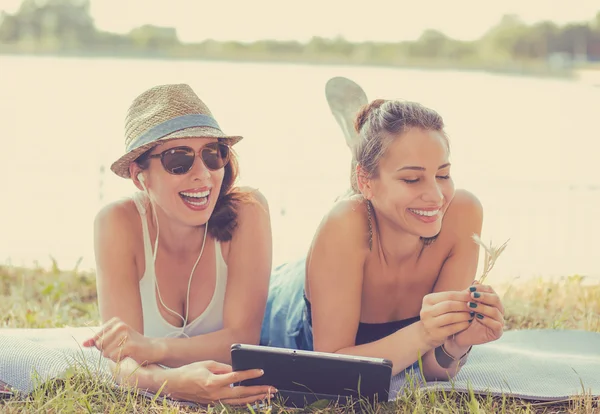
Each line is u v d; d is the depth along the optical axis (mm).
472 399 2756
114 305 3182
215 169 3076
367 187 3020
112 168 3152
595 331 4148
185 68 34594
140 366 3000
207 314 3355
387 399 2789
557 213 9039
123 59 42938
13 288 4992
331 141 15898
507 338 3939
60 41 62281
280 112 20484
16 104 21469
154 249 3291
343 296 3100
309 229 7758
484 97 25016
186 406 2891
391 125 2898
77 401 2838
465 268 3225
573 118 20641
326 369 2756
